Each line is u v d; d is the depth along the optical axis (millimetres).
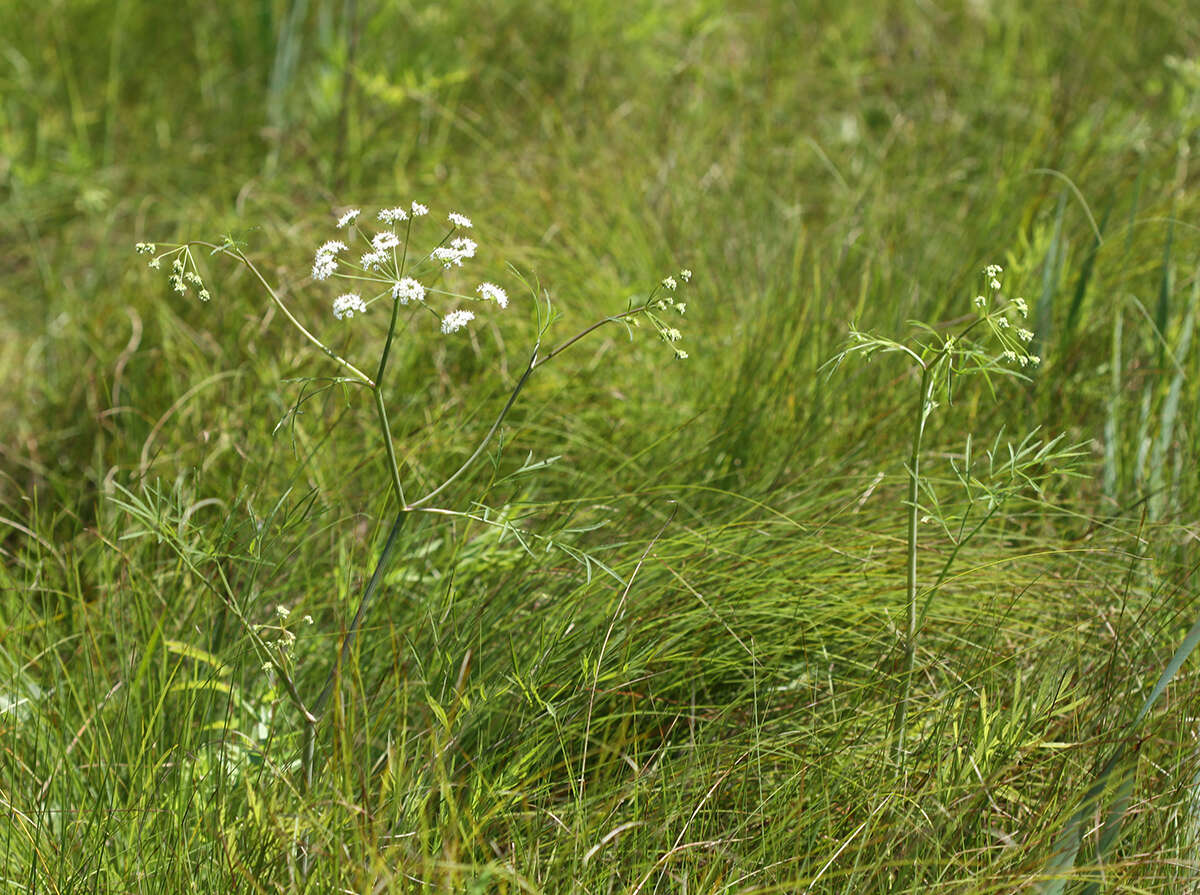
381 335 3756
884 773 2209
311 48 5758
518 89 5277
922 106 5383
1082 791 2109
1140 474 3021
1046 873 1968
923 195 4480
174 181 5090
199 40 5691
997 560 2602
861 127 5293
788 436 3201
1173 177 4367
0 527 3395
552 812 2223
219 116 5406
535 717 2342
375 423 3402
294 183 4875
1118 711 2363
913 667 2312
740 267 4141
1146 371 3176
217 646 2662
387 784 2156
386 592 2703
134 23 5781
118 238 4812
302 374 3559
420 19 5621
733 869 2057
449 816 2129
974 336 3484
